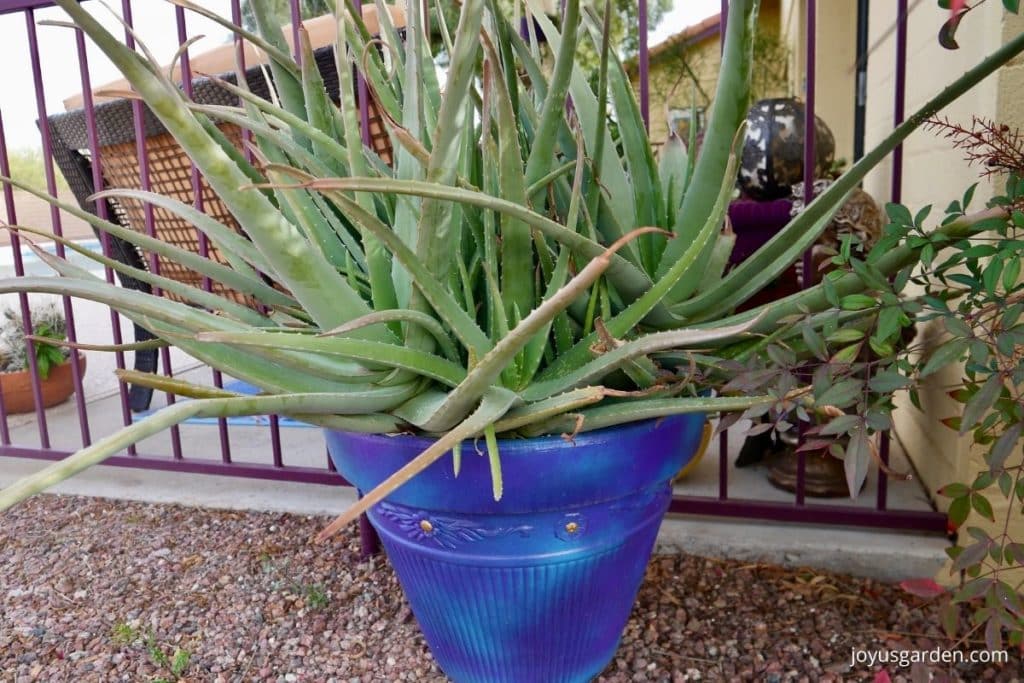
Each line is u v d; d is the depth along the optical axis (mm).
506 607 785
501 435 702
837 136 2689
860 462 665
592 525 745
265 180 872
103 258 759
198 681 978
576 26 645
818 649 978
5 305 2596
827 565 1182
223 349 646
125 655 1043
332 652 1030
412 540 772
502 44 800
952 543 1169
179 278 1766
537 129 735
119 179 1707
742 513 1246
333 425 704
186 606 1164
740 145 697
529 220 606
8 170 1515
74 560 1334
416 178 733
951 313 705
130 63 457
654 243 849
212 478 1669
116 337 1576
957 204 778
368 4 1331
